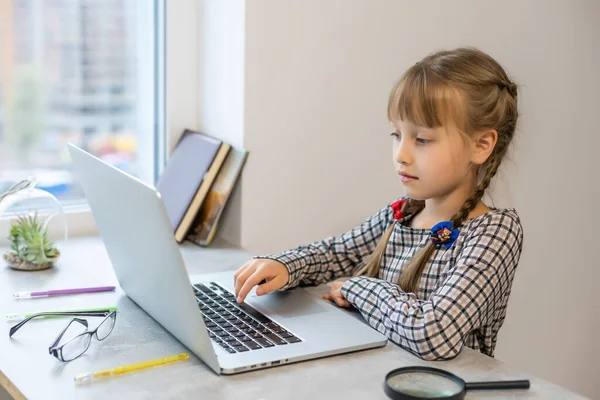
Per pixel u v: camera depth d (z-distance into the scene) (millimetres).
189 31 1792
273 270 1296
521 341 2242
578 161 2201
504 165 1935
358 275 1392
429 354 1076
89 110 1778
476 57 1272
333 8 1704
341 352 1081
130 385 972
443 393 940
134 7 1790
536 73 2045
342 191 1803
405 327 1105
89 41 1750
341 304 1283
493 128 1260
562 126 2137
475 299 1135
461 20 1881
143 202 955
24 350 1071
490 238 1202
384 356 1087
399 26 1794
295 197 1744
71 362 1033
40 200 1567
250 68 1638
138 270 1139
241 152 1659
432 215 1341
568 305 2305
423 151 1229
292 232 1758
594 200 2270
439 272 1256
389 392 943
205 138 1732
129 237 1095
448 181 1243
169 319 1095
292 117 1704
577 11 2082
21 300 1280
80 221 1725
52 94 1731
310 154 1744
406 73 1257
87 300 1288
